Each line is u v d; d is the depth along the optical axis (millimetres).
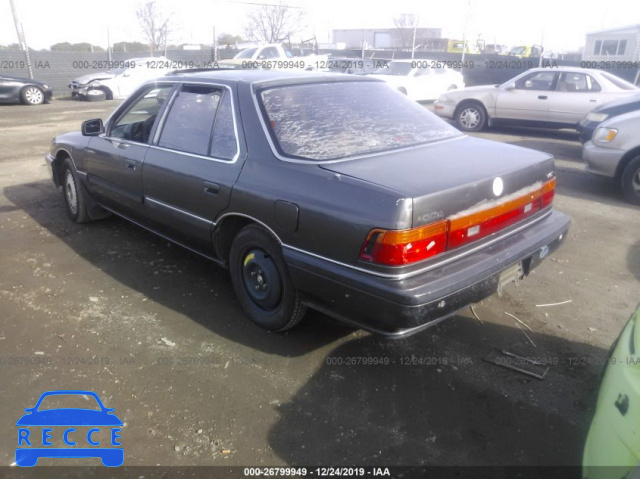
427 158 3199
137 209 4410
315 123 3416
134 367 3184
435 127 3807
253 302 3551
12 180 7406
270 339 3469
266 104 3426
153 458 2533
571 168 8320
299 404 2885
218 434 2678
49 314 3760
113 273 4410
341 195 2785
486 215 2967
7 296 4020
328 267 2844
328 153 3176
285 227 3025
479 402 2896
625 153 6363
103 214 5559
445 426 2729
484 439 2645
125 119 4633
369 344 3424
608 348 3385
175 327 3602
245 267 3490
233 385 3033
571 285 4246
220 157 3508
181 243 4156
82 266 4543
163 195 3992
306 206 2896
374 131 3496
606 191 6992
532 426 2725
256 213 3191
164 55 22875
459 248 2859
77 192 5344
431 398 2928
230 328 3594
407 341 3455
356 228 2688
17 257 4734
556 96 10766
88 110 15750
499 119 11578
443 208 2723
